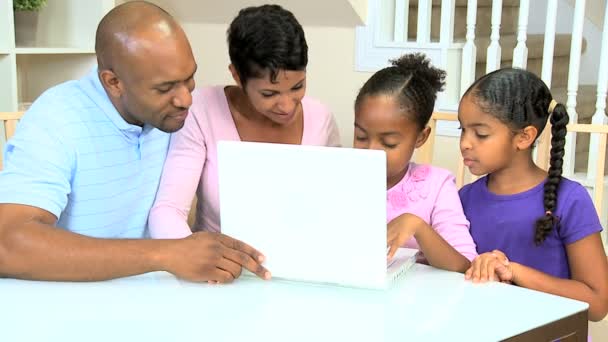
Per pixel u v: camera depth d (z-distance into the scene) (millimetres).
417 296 1086
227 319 980
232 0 3092
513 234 1440
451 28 2822
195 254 1117
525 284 1257
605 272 1368
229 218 1156
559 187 1407
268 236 1137
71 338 909
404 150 1364
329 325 963
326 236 1102
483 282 1154
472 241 1402
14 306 1015
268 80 1374
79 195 1295
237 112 1566
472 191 1523
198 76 3346
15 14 2613
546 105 1419
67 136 1242
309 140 1602
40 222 1144
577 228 1377
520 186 1449
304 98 1646
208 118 1546
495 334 938
